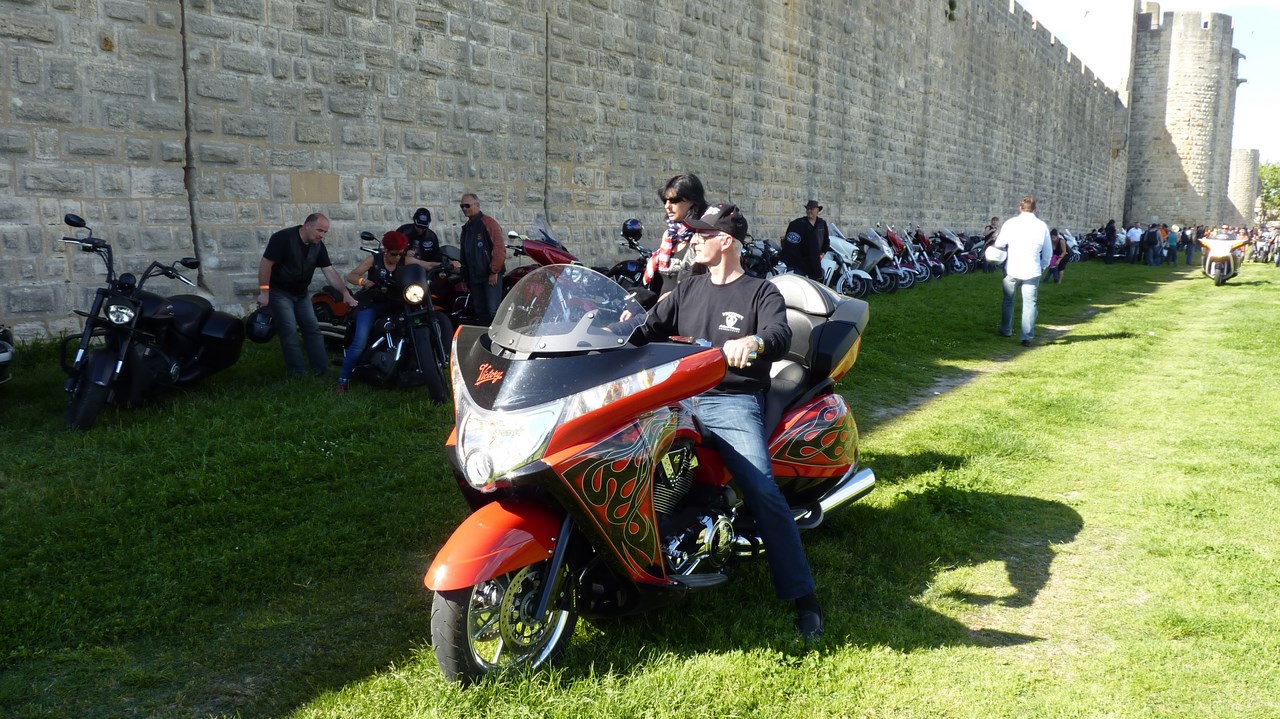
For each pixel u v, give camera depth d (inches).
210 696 122.0
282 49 394.9
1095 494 213.3
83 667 127.8
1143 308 652.1
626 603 131.6
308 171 410.3
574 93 563.5
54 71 322.7
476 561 114.1
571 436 115.3
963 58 1266.0
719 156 729.6
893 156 1077.8
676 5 657.0
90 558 161.5
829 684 125.3
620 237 615.2
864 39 971.3
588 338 123.3
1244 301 701.9
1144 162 2444.6
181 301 267.1
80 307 333.7
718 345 144.9
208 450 220.2
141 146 349.4
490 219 375.2
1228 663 131.8
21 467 201.2
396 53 444.5
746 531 145.8
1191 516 196.2
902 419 291.0
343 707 117.6
